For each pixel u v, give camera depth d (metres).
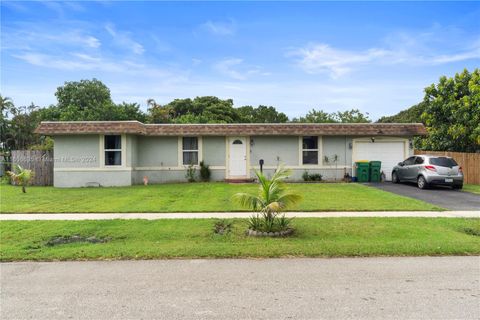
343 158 20.66
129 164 18.81
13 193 15.74
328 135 20.50
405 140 20.72
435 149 24.83
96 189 17.12
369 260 6.54
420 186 16.98
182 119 37.28
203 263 6.42
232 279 5.58
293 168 20.56
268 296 4.89
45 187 18.44
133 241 7.94
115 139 18.88
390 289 5.13
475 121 21.98
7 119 41.25
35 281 5.54
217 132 19.83
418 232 8.58
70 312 4.43
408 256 6.78
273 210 8.31
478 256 6.77
